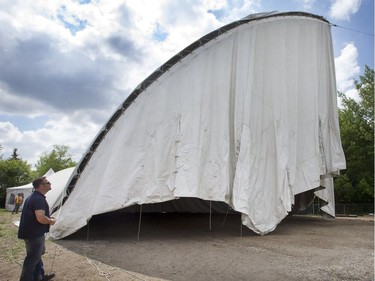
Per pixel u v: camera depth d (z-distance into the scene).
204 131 12.15
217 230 13.67
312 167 15.71
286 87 15.00
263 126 13.84
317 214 25.42
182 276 6.36
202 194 11.68
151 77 11.77
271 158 13.75
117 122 11.34
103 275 6.27
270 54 14.77
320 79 17.72
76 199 10.62
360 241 10.90
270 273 6.59
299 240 10.98
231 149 12.65
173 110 11.91
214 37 12.99
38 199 5.33
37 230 5.26
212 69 12.80
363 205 34.03
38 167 65.69
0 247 8.53
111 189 10.67
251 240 10.90
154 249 8.95
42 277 5.83
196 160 11.74
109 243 9.81
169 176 11.41
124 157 11.07
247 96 13.23
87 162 10.95
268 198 13.18
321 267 7.05
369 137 35.75
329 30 18.67
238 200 11.96
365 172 36.09
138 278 6.15
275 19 15.10
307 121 16.09
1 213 24.44
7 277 5.94
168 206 22.48
